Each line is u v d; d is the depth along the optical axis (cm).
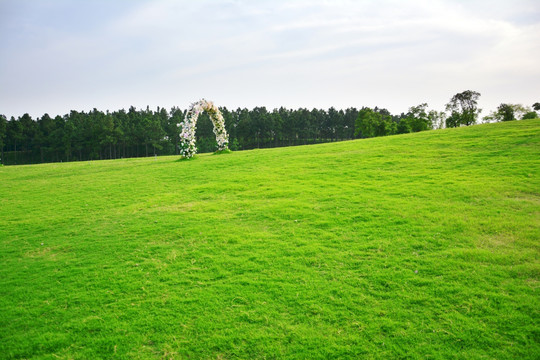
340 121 11619
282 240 1045
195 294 754
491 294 690
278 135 11025
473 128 3198
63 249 1078
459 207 1214
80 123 10056
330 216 1227
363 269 827
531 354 532
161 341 607
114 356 574
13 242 1173
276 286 771
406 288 735
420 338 583
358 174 1883
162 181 2150
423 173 1775
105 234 1198
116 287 802
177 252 991
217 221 1263
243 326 638
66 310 717
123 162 3662
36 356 579
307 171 2077
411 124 8300
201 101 3356
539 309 635
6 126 9294
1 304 750
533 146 2080
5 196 1984
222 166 2534
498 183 1462
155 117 10956
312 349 572
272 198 1539
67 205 1675
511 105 7675
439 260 845
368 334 600
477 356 535
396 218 1154
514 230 985
